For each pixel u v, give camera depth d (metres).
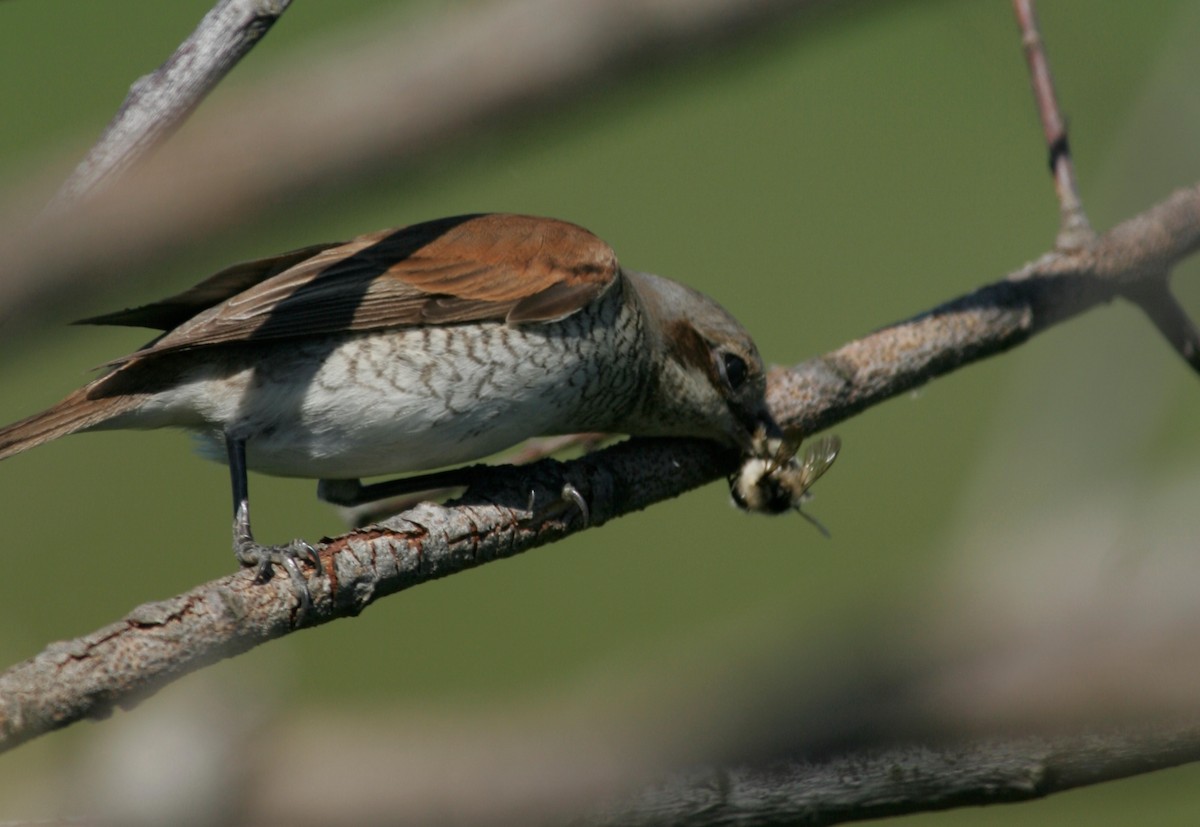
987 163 18.48
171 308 8.26
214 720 2.17
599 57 1.53
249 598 5.80
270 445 7.88
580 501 7.48
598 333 8.25
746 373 8.68
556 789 1.97
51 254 1.42
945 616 2.02
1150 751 3.36
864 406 8.78
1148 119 6.09
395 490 8.84
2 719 4.97
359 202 1.52
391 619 14.21
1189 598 1.92
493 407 8.08
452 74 1.51
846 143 19.03
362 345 7.82
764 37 1.57
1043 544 2.62
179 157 1.47
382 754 2.02
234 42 4.61
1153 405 4.30
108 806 2.11
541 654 13.65
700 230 17.86
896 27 19.94
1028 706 1.85
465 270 8.03
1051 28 7.63
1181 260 8.66
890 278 16.80
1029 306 8.65
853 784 3.69
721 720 1.96
